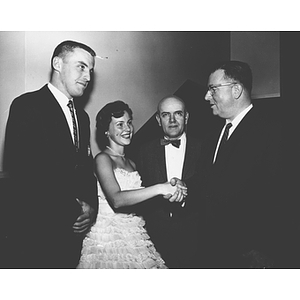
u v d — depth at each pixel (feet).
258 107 9.42
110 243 9.13
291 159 9.36
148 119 11.39
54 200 8.82
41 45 9.29
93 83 10.07
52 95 9.08
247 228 9.30
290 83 12.93
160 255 9.74
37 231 8.70
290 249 9.29
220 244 9.53
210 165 9.91
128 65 10.95
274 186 9.11
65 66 9.19
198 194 9.89
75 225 8.95
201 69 13.51
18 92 9.02
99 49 10.29
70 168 9.04
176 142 10.44
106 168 9.38
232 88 9.27
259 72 14.76
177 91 12.33
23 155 8.79
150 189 9.56
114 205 9.27
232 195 9.33
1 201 8.57
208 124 11.09
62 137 8.98
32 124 8.81
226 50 14.93
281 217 9.27
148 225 9.78
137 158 10.25
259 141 9.13
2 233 8.52
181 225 9.82
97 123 9.89
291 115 10.16
